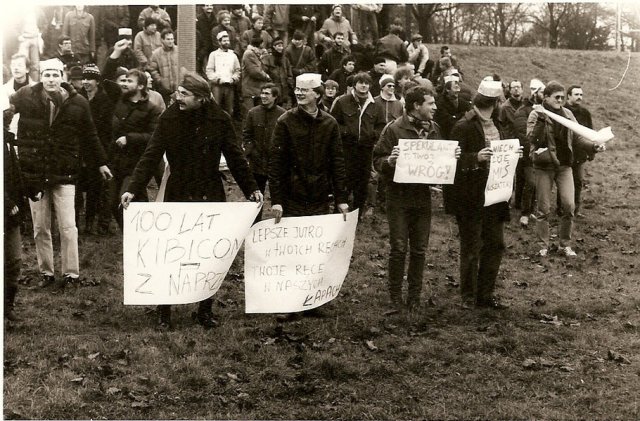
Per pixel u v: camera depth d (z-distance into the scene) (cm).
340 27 1811
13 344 765
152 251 804
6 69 1342
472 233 931
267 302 850
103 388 686
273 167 865
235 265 1074
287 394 699
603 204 1630
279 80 1585
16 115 948
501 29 3662
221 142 830
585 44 3581
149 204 804
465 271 939
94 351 759
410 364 761
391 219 911
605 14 3472
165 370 724
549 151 1195
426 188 903
